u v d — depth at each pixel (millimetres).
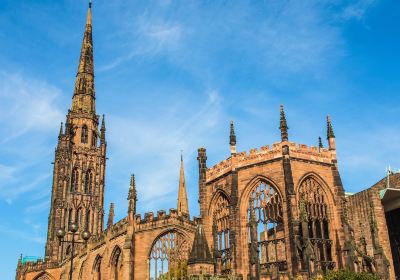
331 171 99125
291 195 91938
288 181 93188
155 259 108875
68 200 199625
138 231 110688
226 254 99938
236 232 96625
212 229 102812
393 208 102438
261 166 98438
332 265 91750
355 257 87625
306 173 96312
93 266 129375
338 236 94125
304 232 85812
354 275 77562
